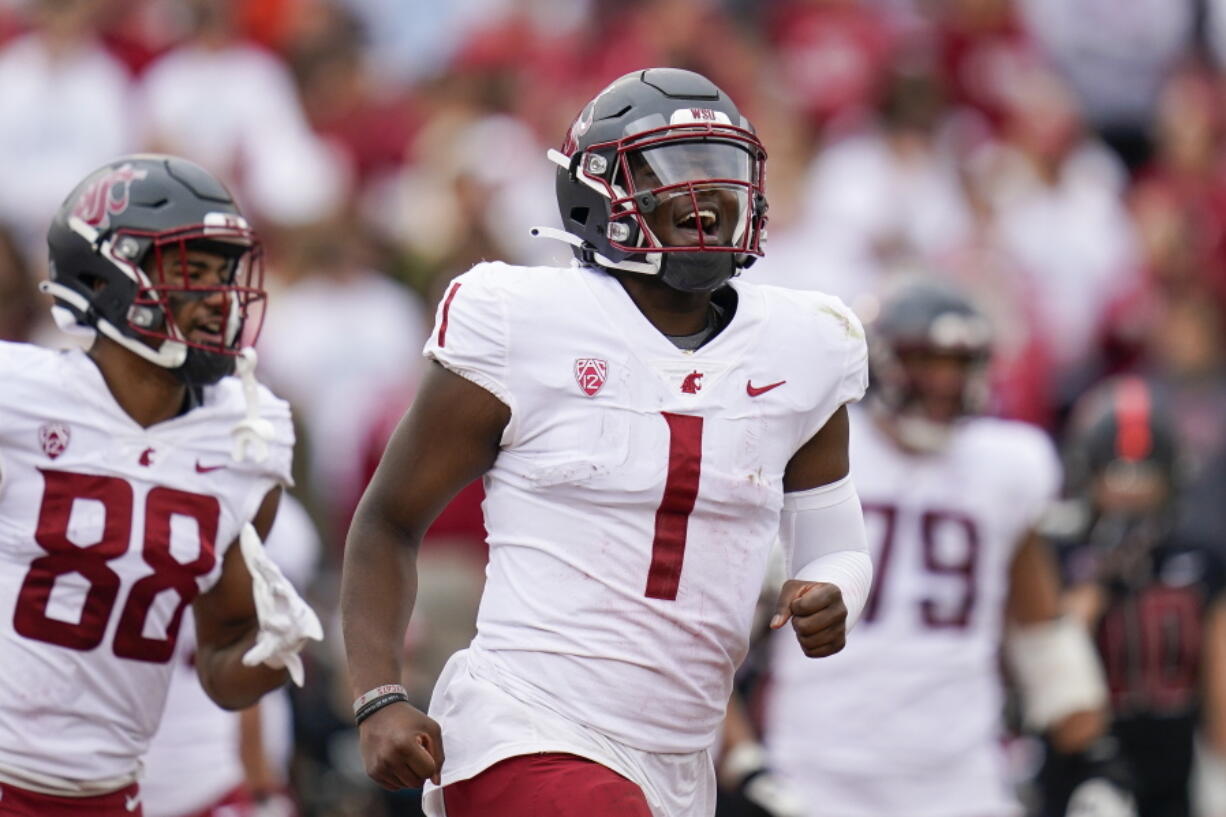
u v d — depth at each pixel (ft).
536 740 41.11
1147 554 74.79
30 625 45.96
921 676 65.82
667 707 41.88
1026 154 122.83
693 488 41.27
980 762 66.44
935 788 65.67
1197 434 107.86
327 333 103.81
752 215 41.70
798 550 44.42
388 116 119.85
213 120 112.16
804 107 125.90
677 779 42.70
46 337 89.25
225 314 46.39
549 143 116.06
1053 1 136.56
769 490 42.22
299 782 74.13
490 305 41.22
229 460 47.65
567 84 123.13
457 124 116.37
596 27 127.13
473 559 84.99
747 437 41.75
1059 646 68.74
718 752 66.80
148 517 46.68
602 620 41.32
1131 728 74.02
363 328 104.42
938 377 65.77
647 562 41.37
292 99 117.08
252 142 112.37
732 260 41.57
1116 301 119.96
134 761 48.42
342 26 122.01
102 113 111.24
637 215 41.09
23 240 102.47
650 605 41.39
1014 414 107.55
